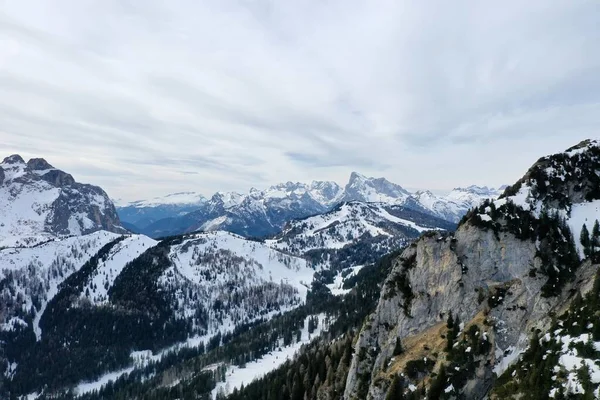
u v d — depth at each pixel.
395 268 113.75
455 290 94.19
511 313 83.94
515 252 90.69
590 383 59.00
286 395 143.75
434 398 77.69
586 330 67.81
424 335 93.56
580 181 100.81
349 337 138.50
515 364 74.06
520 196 99.25
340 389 115.44
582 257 85.94
